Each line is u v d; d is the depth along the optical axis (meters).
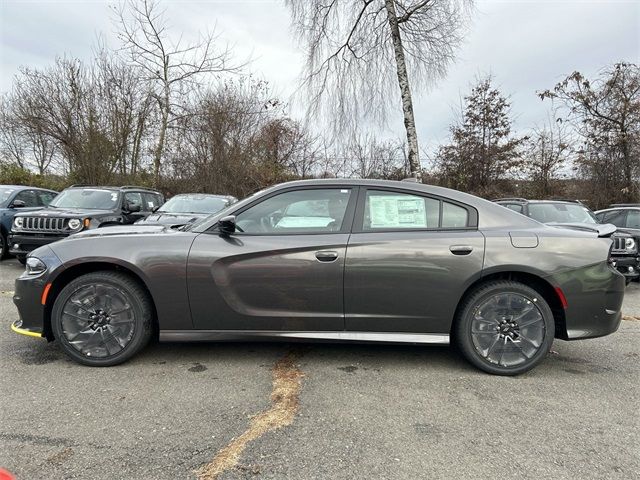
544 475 2.15
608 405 2.94
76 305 3.40
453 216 3.51
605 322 3.39
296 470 2.16
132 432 2.48
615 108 15.05
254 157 18.09
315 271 3.36
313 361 3.64
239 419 2.66
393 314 3.39
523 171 16.80
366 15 12.53
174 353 3.76
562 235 3.44
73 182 17.45
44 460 2.20
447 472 2.16
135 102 17.84
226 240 3.44
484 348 3.41
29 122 17.36
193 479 2.08
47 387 3.05
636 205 9.04
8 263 8.63
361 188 3.58
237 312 3.39
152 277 3.36
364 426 2.60
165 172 18.16
